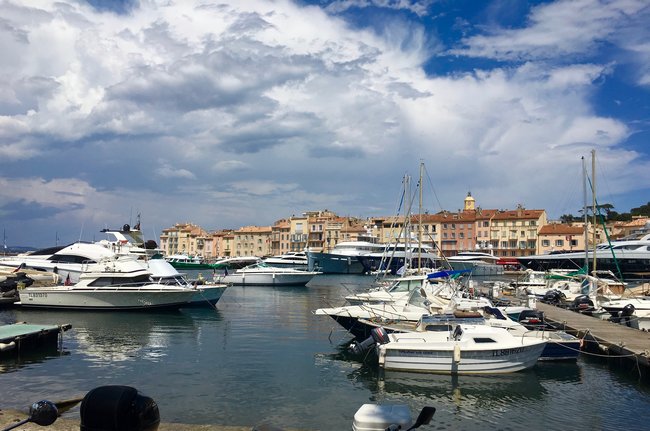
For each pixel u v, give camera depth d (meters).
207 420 14.46
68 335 26.91
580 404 16.56
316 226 156.00
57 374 18.92
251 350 23.62
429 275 32.34
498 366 19.45
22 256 46.47
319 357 22.22
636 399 17.09
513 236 136.88
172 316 34.41
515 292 47.50
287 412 15.22
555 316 32.22
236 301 46.81
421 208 43.28
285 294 55.19
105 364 20.59
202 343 25.27
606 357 22.31
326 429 13.86
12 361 20.89
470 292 37.53
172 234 187.88
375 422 8.21
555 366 21.27
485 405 16.30
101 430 5.80
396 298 30.62
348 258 100.44
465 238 140.62
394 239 117.06
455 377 19.08
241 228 178.88
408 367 19.52
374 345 21.52
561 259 99.56
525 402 16.67
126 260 37.53
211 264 114.25
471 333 19.86
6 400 15.69
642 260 82.88
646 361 18.91
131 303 35.25
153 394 16.73
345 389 17.58
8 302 36.06
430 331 21.41
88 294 34.50
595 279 41.06
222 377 18.86
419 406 16.08
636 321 28.42
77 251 44.16
